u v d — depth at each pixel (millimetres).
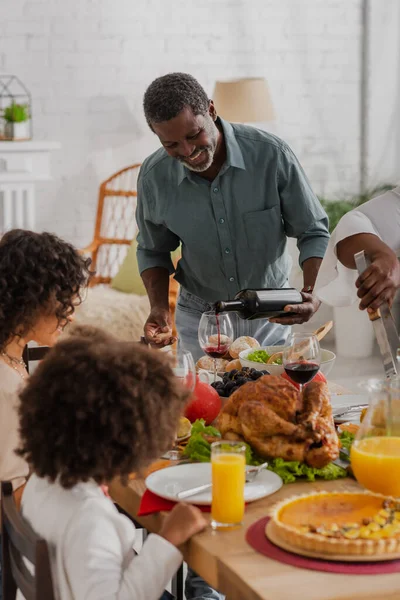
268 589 1359
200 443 1898
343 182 6336
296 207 2926
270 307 2455
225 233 2928
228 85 5660
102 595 1431
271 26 6121
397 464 1617
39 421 1465
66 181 5969
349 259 2152
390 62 6285
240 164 2854
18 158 5590
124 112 6008
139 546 2971
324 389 1880
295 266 6117
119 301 5191
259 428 1814
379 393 1659
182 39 6016
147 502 1688
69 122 5922
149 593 1484
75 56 5871
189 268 3057
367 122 6309
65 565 1476
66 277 2043
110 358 1480
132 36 5941
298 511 1586
